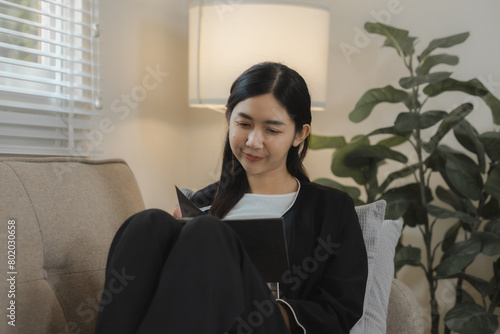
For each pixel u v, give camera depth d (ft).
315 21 6.57
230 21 6.49
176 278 3.22
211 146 7.97
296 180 4.67
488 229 6.16
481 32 7.04
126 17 6.75
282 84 4.18
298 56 6.49
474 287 6.49
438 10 7.23
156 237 3.39
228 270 3.33
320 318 3.89
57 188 4.28
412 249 6.50
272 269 3.75
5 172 4.00
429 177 7.11
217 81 6.56
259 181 4.58
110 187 4.74
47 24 5.83
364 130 7.59
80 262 4.21
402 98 6.54
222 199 4.62
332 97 7.78
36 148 5.47
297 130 4.38
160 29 7.34
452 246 6.28
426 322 7.25
